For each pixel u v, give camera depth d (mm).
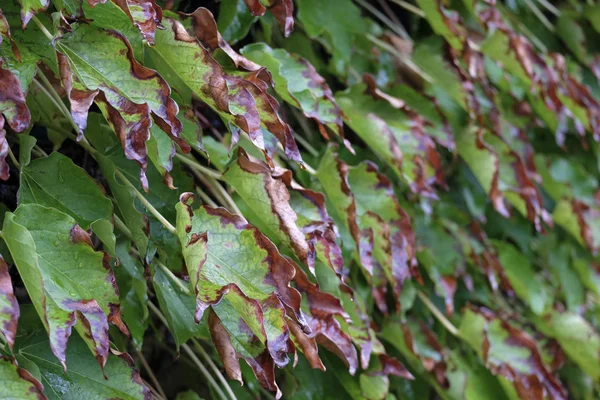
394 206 1220
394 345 1305
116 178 1067
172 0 1122
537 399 1318
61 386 1004
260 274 1017
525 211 1413
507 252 1464
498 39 1381
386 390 1213
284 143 1055
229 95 1034
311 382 1218
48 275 970
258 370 1028
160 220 1041
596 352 1463
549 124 1520
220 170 1150
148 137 978
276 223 1074
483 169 1375
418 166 1261
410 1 1461
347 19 1310
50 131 1105
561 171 1573
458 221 1414
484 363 1334
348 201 1175
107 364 1014
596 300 1720
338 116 1170
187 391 1166
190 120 1063
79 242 981
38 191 1020
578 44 1667
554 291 1617
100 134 1075
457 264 1372
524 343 1335
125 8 981
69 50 995
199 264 980
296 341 1047
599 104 1496
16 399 946
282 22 1103
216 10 1221
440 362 1321
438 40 1366
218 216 1028
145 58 1080
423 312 1382
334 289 1183
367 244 1179
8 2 1006
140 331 1074
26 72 985
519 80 1503
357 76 1324
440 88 1393
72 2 1003
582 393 1604
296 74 1168
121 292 1065
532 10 1717
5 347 996
